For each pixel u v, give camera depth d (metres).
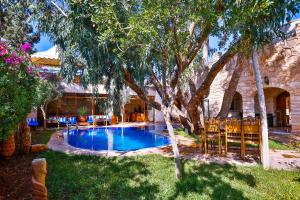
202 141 7.97
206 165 6.14
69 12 6.34
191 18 3.98
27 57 5.47
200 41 5.34
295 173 5.50
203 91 7.89
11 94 4.16
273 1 3.76
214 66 7.34
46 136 11.84
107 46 6.35
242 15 3.73
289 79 12.51
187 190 4.42
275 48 12.96
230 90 9.60
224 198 4.09
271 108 15.49
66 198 4.09
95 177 5.13
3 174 5.33
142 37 4.49
